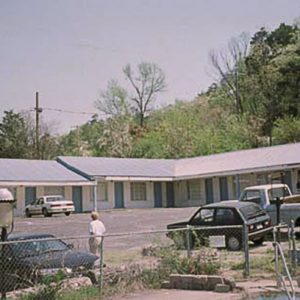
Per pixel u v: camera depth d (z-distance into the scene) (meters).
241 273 13.12
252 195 20.98
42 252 11.65
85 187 42.91
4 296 10.40
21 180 38.16
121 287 11.93
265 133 61.12
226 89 71.50
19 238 12.02
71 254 12.04
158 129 64.06
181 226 19.30
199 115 68.00
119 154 63.06
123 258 15.90
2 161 41.72
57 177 40.31
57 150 65.06
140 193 45.75
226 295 11.25
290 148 40.56
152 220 30.80
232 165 41.75
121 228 26.78
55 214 37.97
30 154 60.69
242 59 70.81
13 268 10.93
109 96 70.56
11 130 61.66
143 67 72.44
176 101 72.25
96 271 12.09
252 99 66.00
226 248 17.98
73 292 11.06
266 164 38.47
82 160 45.06
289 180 37.53
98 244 14.48
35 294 10.43
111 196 44.06
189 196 46.03
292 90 60.84
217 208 18.50
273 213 20.05
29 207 38.56
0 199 11.37
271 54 69.12
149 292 11.98
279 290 11.38
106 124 68.44
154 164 48.19
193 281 12.19
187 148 58.19
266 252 16.52
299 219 19.42
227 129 61.06
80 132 70.75
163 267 12.96
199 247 14.13
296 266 13.36
